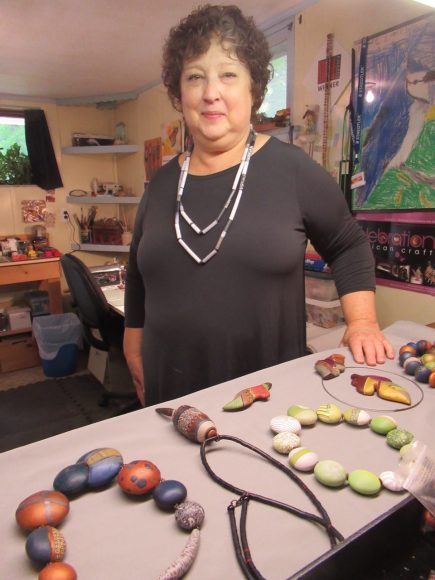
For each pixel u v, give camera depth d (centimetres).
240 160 94
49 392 276
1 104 324
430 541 47
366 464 54
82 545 43
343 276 100
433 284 161
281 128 216
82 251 368
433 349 86
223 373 94
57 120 347
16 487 51
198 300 91
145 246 97
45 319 306
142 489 48
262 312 91
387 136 168
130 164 360
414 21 153
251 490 50
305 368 82
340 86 184
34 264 315
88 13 187
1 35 210
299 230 94
